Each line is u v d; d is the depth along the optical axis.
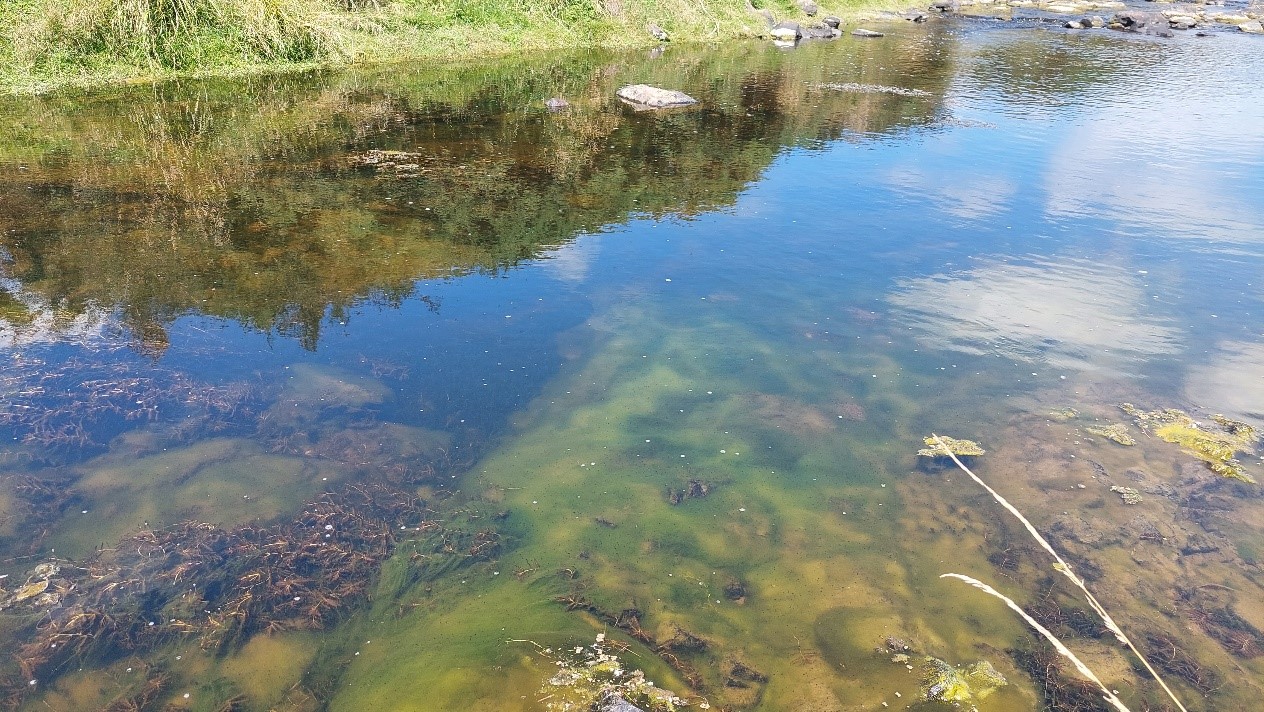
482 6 22.81
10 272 7.35
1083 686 3.75
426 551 4.61
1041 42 26.97
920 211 10.05
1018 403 6.06
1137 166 12.16
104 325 6.51
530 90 17.58
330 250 8.37
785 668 3.88
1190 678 3.79
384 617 4.14
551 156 12.29
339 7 20.30
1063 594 4.34
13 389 5.51
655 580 4.51
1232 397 6.09
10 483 4.72
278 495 4.92
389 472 5.25
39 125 12.76
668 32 26.27
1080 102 17.30
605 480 5.40
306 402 5.80
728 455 5.67
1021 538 4.78
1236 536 4.73
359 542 4.60
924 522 4.95
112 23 16.14
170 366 6.00
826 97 17.53
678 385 6.45
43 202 9.28
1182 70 21.50
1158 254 8.70
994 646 4.02
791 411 6.09
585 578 4.51
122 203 9.40
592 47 23.67
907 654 3.95
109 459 5.04
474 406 6.03
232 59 17.56
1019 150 13.08
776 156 12.63
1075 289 7.84
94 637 3.81
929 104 16.92
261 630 3.98
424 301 7.43
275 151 11.92
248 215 9.23
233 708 3.55
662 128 14.37
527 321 7.21
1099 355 6.67
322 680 3.75
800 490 5.30
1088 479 5.22
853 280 8.09
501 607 4.25
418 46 20.61
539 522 4.99
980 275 8.16
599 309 7.53
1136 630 4.07
